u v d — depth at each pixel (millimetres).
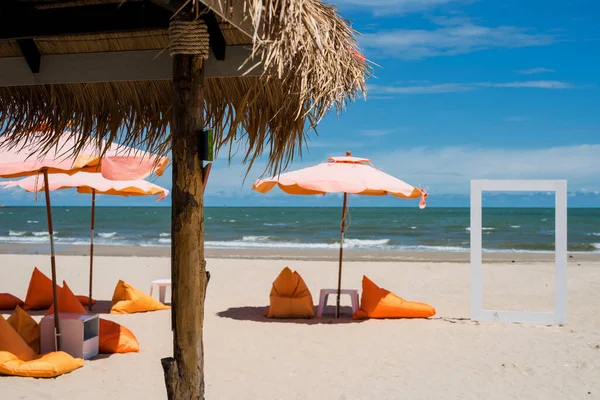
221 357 6379
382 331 7672
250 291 11383
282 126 3520
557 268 8195
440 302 10188
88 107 4062
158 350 6504
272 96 3533
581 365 6113
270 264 16391
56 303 5855
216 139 3703
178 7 2879
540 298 10656
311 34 2768
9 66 3842
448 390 5324
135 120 3967
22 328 5973
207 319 8469
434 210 110250
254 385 5395
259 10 2277
